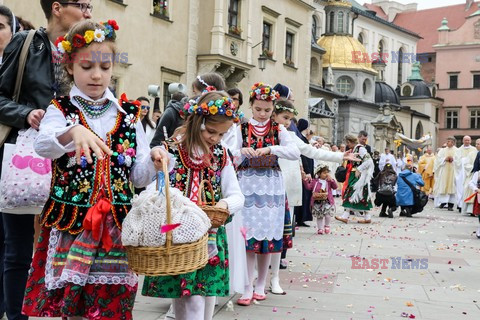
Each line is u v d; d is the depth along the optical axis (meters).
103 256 2.83
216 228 3.62
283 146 5.24
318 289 6.04
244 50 23.53
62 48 2.94
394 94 55.62
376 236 10.78
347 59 49.28
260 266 5.48
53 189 2.91
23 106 3.43
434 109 63.81
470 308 5.46
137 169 3.01
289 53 28.25
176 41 20.83
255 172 5.30
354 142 13.27
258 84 5.30
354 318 4.95
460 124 65.06
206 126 3.67
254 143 5.27
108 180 2.90
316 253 8.46
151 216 2.72
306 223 12.86
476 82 64.56
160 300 5.22
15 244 3.54
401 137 47.97
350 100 47.28
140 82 19.11
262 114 5.30
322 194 10.79
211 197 3.73
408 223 13.66
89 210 2.83
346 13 51.81
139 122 3.09
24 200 3.37
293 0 27.83
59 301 2.88
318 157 6.17
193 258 2.81
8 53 3.61
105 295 2.83
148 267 2.73
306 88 29.42
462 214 17.75
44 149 2.72
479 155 11.20
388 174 15.05
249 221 5.26
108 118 2.98
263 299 5.50
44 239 2.96
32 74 3.56
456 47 65.12
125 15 18.31
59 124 2.86
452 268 7.54
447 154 20.16
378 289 6.14
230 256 4.47
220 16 21.95
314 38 48.84
